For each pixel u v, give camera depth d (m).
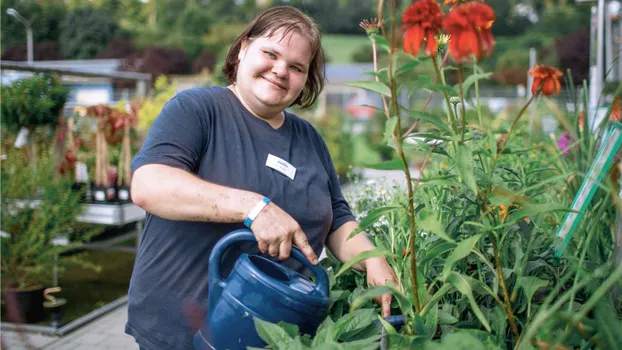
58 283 4.39
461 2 0.94
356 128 13.95
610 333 0.75
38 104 4.06
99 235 5.86
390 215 1.45
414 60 0.84
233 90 1.51
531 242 1.11
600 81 3.39
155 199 1.23
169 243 1.39
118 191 4.31
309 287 1.15
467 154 0.90
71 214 3.77
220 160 1.40
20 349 2.95
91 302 3.97
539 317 0.71
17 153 3.80
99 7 44.44
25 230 3.58
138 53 40.66
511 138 2.15
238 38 1.51
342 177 7.77
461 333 0.81
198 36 46.28
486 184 0.98
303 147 1.56
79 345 3.25
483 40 0.81
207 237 1.36
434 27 0.82
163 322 1.40
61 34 42.72
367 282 1.41
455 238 1.23
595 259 1.24
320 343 0.97
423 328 0.94
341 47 52.66
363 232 1.58
